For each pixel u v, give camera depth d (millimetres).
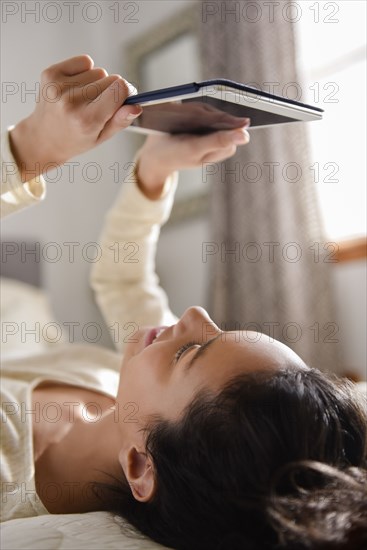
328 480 762
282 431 786
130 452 965
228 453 794
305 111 1018
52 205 3416
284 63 2494
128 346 1134
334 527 669
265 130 2562
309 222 2455
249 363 883
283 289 2500
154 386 956
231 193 2703
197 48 3031
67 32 3422
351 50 2545
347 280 2459
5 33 3211
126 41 3436
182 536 825
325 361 2385
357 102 2527
